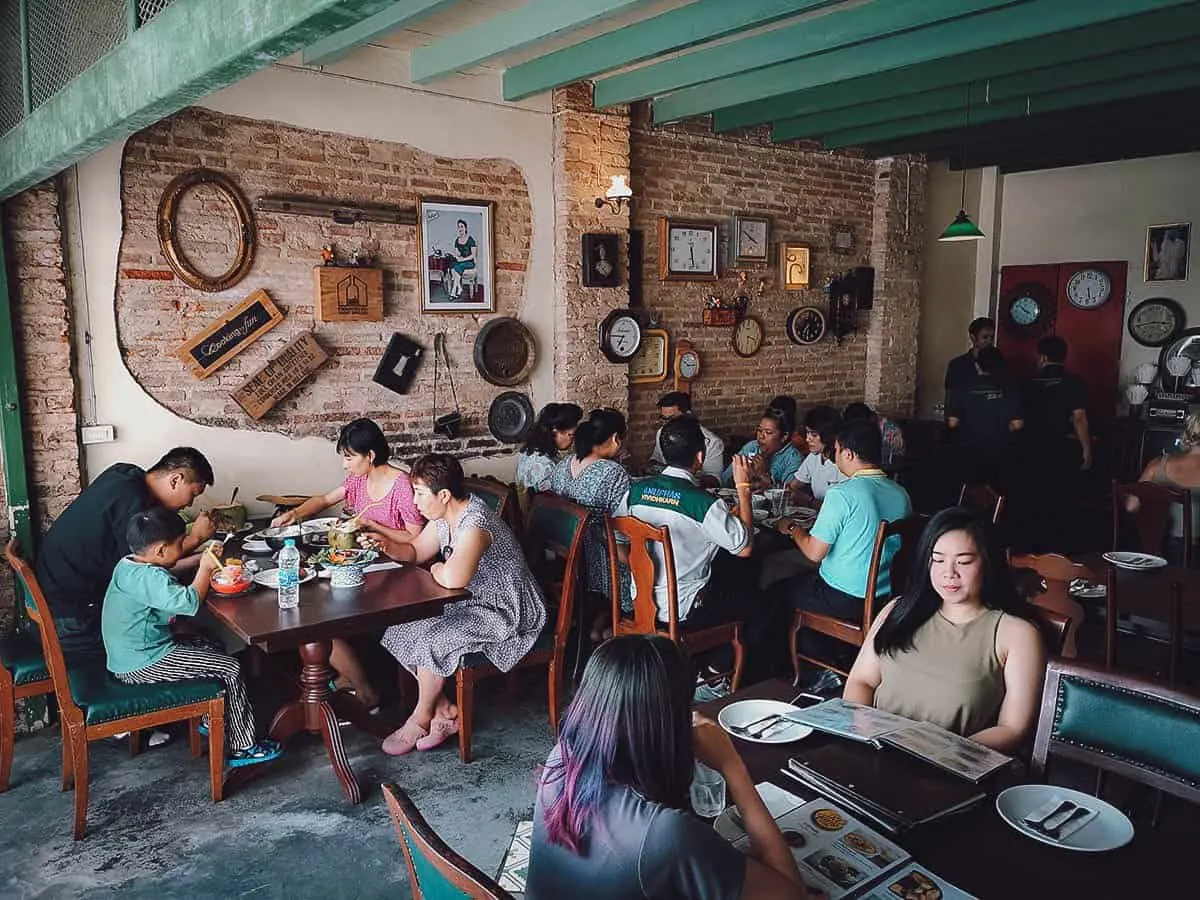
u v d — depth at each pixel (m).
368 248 4.59
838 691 3.41
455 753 3.54
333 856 2.85
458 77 4.79
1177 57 4.54
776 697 2.24
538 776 1.47
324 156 4.40
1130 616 3.53
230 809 3.12
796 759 1.84
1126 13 3.62
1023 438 6.89
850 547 3.65
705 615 3.71
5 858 2.83
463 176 4.88
